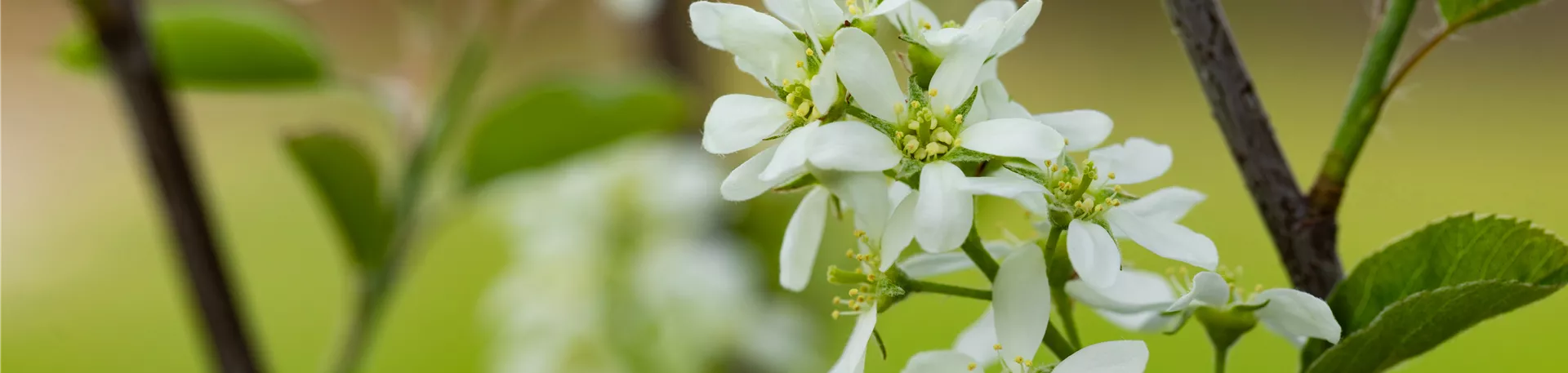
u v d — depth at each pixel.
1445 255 0.31
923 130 0.29
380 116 0.46
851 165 0.29
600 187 0.64
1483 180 1.08
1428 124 1.16
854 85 0.29
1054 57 1.27
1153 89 1.24
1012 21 0.30
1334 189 0.32
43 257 1.22
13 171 1.38
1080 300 0.31
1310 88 1.19
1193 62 0.32
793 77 0.30
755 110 0.30
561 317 0.66
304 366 0.96
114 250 1.23
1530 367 0.70
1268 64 1.23
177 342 1.06
